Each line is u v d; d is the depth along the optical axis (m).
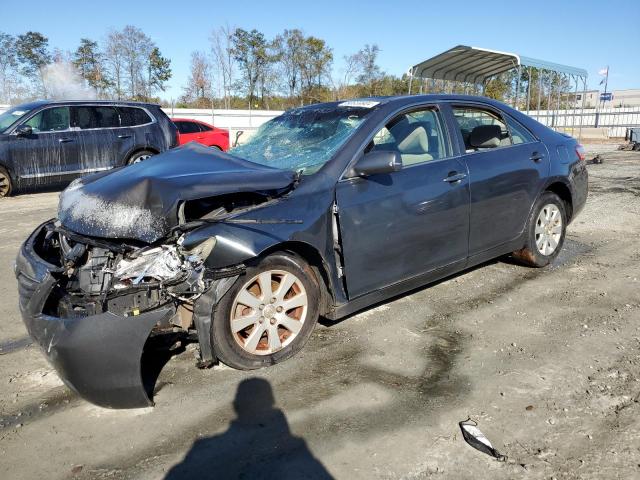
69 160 10.76
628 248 5.97
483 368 3.36
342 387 3.18
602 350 3.53
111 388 2.81
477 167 4.34
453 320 4.11
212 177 3.29
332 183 3.54
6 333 4.14
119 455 2.62
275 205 3.31
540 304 4.38
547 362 3.40
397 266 3.86
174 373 3.40
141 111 11.88
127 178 3.50
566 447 2.57
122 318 2.78
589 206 8.41
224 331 3.19
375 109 4.05
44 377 3.43
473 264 4.50
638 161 14.97
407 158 4.01
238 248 3.04
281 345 3.45
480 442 2.59
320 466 2.49
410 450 2.58
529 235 4.96
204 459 2.57
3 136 10.08
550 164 4.99
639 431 2.67
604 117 32.62
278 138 4.43
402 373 3.33
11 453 2.67
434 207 3.98
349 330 3.97
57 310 3.04
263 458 2.56
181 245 3.01
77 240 3.20
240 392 3.15
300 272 3.45
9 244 6.81
